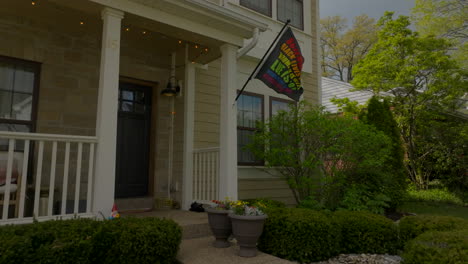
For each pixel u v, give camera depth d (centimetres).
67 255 251
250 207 363
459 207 879
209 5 417
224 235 366
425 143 1105
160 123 563
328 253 378
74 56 478
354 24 2248
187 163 532
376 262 380
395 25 1008
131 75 533
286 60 503
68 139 327
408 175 1146
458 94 1003
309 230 367
